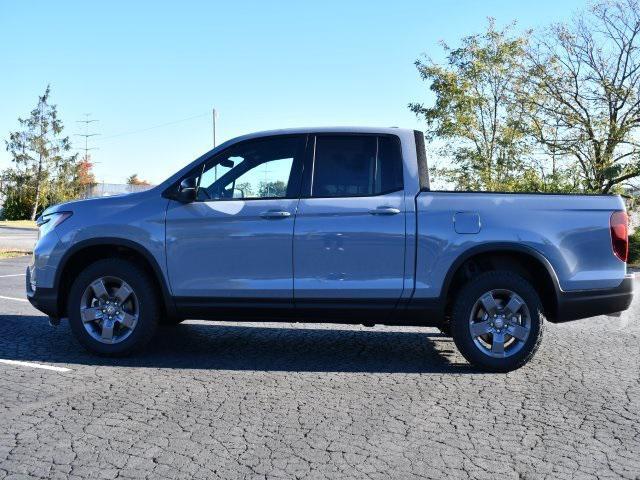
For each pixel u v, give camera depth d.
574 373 5.66
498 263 5.95
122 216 5.91
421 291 5.64
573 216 5.68
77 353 6.14
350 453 3.71
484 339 5.95
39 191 79.38
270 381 5.27
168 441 3.85
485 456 3.69
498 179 26.00
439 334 7.53
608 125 24.92
